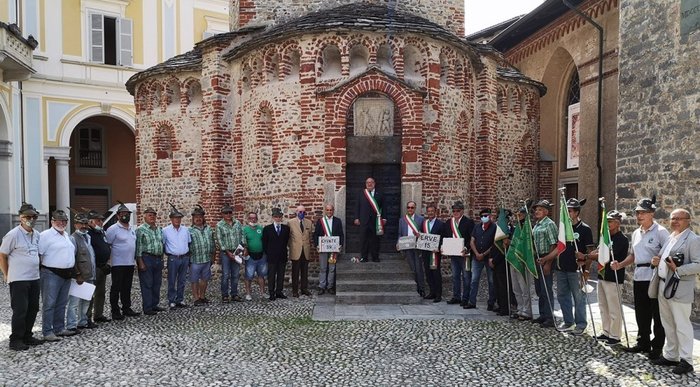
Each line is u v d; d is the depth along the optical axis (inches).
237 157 563.5
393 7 555.2
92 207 1068.5
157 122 634.8
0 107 776.9
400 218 467.8
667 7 379.6
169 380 245.6
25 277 305.3
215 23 1134.4
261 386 237.0
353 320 364.2
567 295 336.5
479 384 237.5
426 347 296.2
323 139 481.7
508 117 669.9
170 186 626.8
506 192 666.2
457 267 421.4
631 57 416.2
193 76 608.7
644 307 281.3
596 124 661.3
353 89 470.3
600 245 304.5
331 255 455.8
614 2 622.2
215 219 570.6
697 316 354.9
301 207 461.7
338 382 241.3
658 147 387.2
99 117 1070.4
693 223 356.2
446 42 502.0
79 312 346.9
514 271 367.6
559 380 241.8
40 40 913.5
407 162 470.0
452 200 517.3
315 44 484.4
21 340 303.0
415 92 470.0
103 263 368.2
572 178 735.7
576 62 700.7
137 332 339.3
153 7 1050.1
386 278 442.0
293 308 406.9
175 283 446.3
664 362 262.5
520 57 851.4
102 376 251.8
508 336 319.9
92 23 979.3
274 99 507.8
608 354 282.4
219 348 297.4
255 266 452.4
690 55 359.3
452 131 519.2
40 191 904.9
